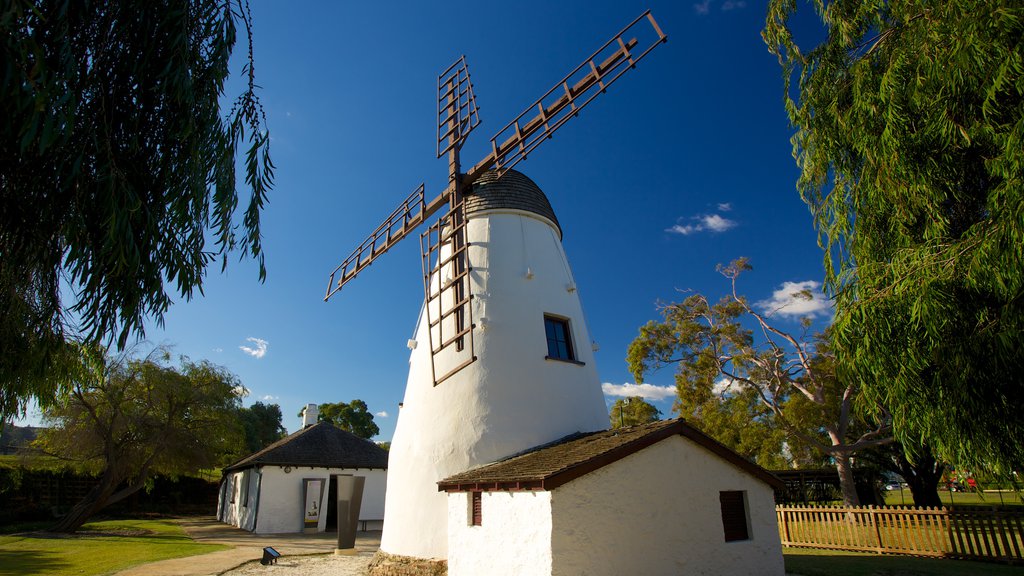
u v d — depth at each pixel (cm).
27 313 539
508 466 971
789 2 820
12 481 2431
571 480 798
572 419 1214
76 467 2375
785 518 1625
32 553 1513
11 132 379
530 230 1382
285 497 2372
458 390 1198
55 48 420
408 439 1248
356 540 2048
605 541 803
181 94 495
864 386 654
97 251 470
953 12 548
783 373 2158
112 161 443
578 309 1395
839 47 762
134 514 3023
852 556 1342
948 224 628
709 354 2348
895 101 611
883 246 700
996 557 1173
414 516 1136
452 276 1338
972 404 586
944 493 3712
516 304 1274
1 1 334
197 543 1844
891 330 607
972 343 567
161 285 523
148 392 2262
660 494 877
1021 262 485
